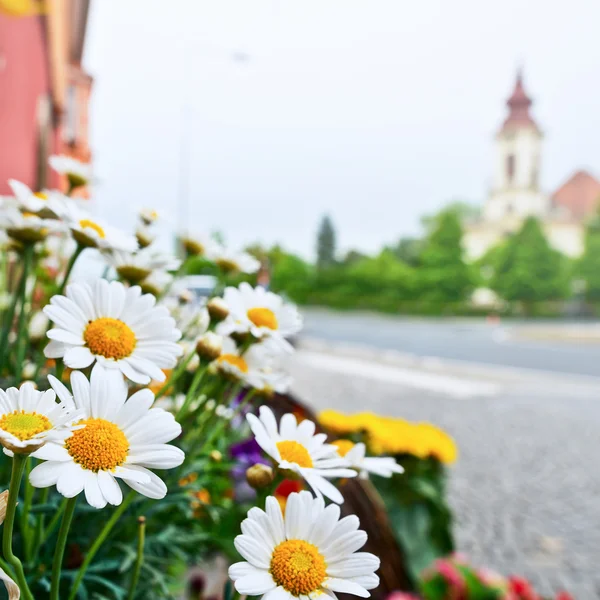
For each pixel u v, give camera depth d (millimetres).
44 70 6352
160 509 671
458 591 1609
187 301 983
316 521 497
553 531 3143
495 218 50906
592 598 2496
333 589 475
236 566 475
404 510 2002
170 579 777
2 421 413
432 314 35688
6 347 736
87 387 492
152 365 545
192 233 961
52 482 427
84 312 556
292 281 41562
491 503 3504
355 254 59375
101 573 672
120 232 743
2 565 421
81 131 13781
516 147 51062
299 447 594
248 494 1186
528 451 4707
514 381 8750
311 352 11594
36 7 1658
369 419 1831
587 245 41344
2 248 971
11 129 3969
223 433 1124
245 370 730
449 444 2039
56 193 837
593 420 5961
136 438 476
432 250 39781
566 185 58469
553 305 37625
